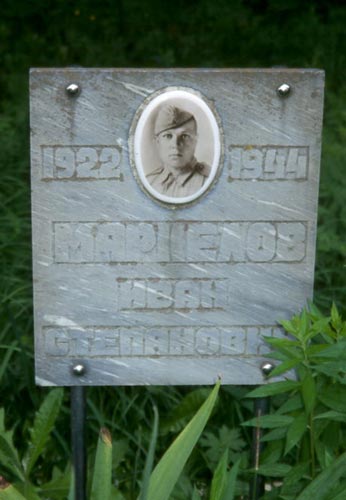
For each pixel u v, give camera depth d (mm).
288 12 8828
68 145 2959
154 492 2465
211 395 2527
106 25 8641
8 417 3840
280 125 2975
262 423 2844
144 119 2941
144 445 3723
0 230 4922
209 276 3068
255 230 3045
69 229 3014
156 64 8086
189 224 3029
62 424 3801
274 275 3078
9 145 5793
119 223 3016
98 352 3102
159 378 3133
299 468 2859
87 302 3064
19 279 4449
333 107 6621
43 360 3098
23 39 8305
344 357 2777
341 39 8273
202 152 2977
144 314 3084
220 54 8469
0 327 4152
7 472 3387
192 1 8961
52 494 3201
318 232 4891
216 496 2525
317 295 4289
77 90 2918
